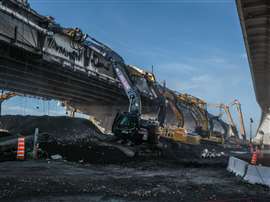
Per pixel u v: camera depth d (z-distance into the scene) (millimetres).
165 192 13766
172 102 70938
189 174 21031
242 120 104062
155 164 27094
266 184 16812
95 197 12094
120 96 66188
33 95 61188
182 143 47344
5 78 46750
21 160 23641
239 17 26469
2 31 33625
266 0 23094
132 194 12984
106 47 47500
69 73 47000
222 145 69250
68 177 16625
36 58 38875
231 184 16938
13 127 56188
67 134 49375
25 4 36812
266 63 38938
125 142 34969
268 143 102438
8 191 12305
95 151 29297
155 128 36406
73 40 45844
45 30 40219
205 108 85125
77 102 71812
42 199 11375
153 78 68125
